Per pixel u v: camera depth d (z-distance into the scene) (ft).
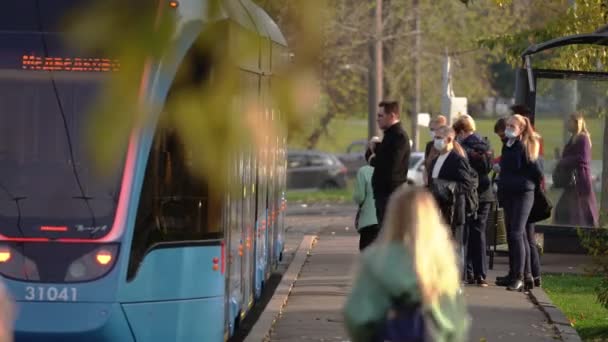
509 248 118.42
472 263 121.49
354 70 346.95
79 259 71.87
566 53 159.94
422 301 49.08
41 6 73.36
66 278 71.67
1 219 72.23
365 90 371.15
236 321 86.33
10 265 71.92
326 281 128.57
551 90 144.66
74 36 72.54
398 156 105.70
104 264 71.82
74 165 72.54
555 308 106.93
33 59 73.05
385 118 106.52
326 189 382.83
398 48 351.05
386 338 49.34
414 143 378.73
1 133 72.95
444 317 49.34
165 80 71.05
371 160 113.19
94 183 72.23
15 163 72.79
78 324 71.36
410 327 49.08
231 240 80.33
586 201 144.25
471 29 350.84
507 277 120.16
